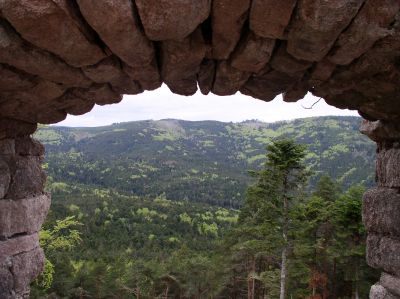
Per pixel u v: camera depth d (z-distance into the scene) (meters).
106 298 34.62
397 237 4.00
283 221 20.14
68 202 82.44
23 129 4.14
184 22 2.40
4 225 3.88
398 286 3.94
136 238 62.59
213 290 35.00
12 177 4.02
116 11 2.27
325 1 2.25
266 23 2.52
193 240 64.12
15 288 3.99
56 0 2.20
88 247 54.22
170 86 3.61
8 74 2.95
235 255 29.36
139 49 2.66
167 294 36.12
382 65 2.96
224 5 2.40
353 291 21.19
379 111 3.79
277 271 23.45
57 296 30.91
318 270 22.38
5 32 2.47
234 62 3.04
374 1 2.33
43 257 4.58
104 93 3.57
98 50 2.70
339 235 19.77
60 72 2.95
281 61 3.04
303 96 3.79
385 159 4.27
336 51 2.77
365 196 4.48
